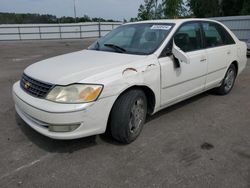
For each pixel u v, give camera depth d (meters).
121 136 3.08
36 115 2.79
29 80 3.08
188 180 2.51
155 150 3.06
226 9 36.50
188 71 3.89
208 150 3.06
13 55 13.68
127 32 4.15
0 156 2.93
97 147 3.12
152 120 3.93
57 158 2.89
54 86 2.74
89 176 2.58
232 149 3.08
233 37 5.14
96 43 4.32
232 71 5.23
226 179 2.52
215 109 4.42
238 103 4.74
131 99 3.05
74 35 32.09
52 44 23.19
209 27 4.52
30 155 2.95
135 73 3.08
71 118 2.65
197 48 4.16
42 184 2.46
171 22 3.94
